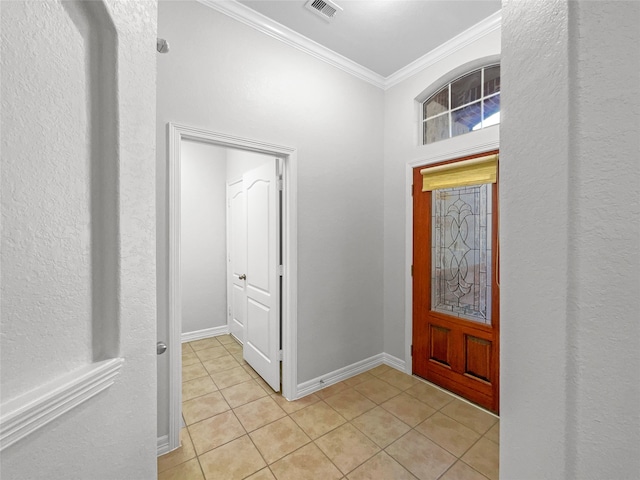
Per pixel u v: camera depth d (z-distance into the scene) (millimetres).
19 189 486
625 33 416
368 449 1771
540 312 512
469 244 2332
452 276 2447
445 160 2461
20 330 490
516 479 585
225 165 3918
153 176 809
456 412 2148
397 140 2826
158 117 1727
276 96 2191
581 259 441
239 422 2027
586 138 435
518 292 567
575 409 452
